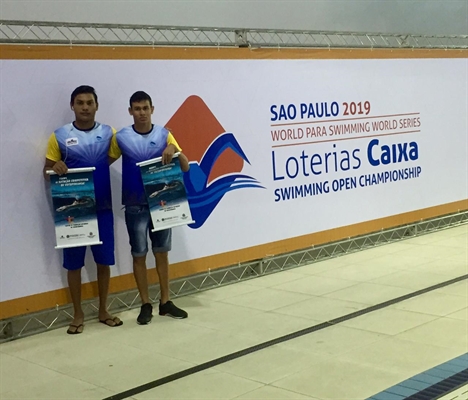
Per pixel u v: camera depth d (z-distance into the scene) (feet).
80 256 15.98
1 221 15.71
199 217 19.33
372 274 20.38
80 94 15.71
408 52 25.13
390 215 24.88
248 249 20.59
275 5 26.25
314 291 18.80
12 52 15.75
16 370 13.82
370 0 29.48
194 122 19.13
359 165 23.70
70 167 15.72
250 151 20.49
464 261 21.44
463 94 27.40
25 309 16.12
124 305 18.35
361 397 11.27
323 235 22.67
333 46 22.62
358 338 14.42
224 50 19.74
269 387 11.96
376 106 24.16
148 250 18.16
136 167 16.31
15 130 15.85
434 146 26.40
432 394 11.25
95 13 21.67
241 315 16.85
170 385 12.37
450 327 14.80
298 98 21.74
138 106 16.14
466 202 27.86
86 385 12.67
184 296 19.17
